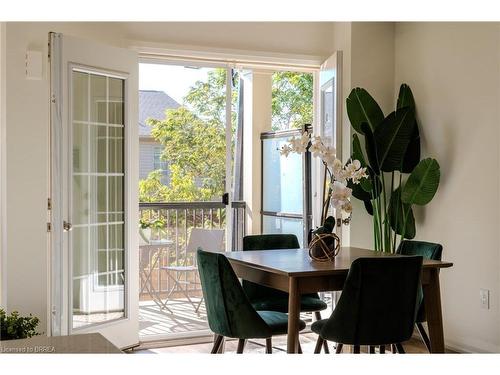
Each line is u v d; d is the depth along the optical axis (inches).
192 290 241.4
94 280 181.0
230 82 216.8
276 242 183.9
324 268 133.0
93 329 177.3
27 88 177.0
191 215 249.1
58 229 162.4
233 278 131.7
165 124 214.7
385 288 123.1
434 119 204.7
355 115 209.9
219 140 217.6
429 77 206.8
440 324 143.8
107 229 185.5
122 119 189.2
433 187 195.9
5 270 174.1
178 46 201.9
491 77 180.4
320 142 151.3
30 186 177.3
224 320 134.6
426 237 208.5
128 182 190.2
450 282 196.5
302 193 254.1
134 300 192.7
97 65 177.3
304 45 221.5
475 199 186.4
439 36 202.1
